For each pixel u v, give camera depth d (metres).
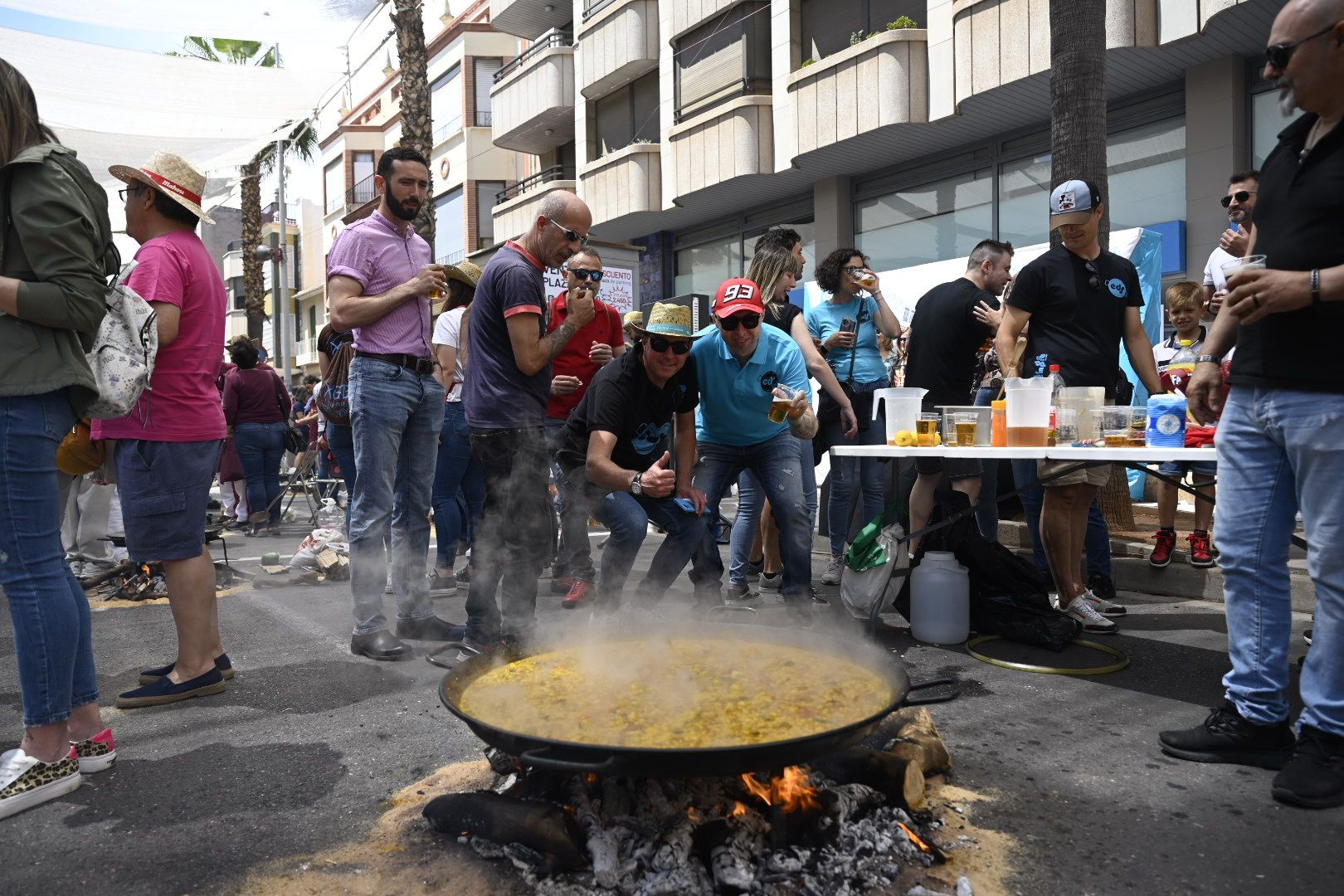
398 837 2.04
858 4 12.68
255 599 5.12
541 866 1.85
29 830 2.13
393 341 3.63
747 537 4.71
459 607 4.79
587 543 4.70
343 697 3.16
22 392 2.20
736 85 14.18
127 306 2.53
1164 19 8.88
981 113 11.01
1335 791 2.17
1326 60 2.11
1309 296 2.14
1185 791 2.27
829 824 1.86
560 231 3.32
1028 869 1.87
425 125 13.15
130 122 10.38
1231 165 9.32
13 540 2.25
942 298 4.58
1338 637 2.23
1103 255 4.04
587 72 17.58
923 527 4.45
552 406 4.86
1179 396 3.00
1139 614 4.30
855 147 12.38
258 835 2.08
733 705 1.95
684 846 1.76
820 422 5.20
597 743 1.69
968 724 2.78
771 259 4.75
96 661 3.73
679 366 3.36
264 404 8.61
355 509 3.69
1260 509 2.40
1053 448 2.97
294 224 42.97
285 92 10.38
